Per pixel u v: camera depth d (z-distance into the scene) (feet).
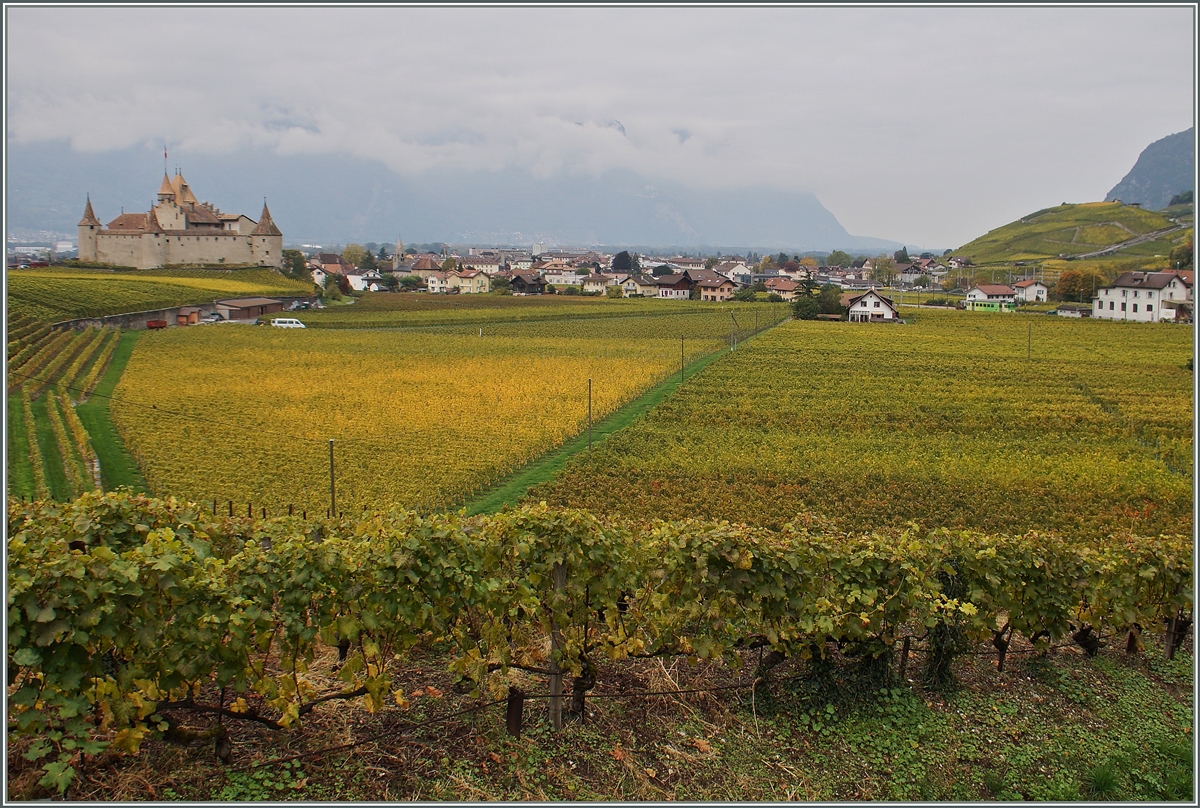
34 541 33.81
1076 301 531.91
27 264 463.42
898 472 117.80
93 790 27.81
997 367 229.45
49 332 248.52
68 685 27.09
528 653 34.96
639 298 572.10
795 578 36.29
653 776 31.04
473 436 136.77
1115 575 42.24
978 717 36.73
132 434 135.23
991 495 106.01
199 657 29.71
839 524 92.12
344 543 34.19
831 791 31.14
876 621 36.63
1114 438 147.74
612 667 38.32
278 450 126.31
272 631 31.76
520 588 33.96
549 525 34.94
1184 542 43.83
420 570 33.12
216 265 523.29
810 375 212.02
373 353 251.19
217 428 142.31
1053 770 33.09
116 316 306.35
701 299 573.74
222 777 28.99
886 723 35.53
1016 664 42.14
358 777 29.40
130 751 28.37
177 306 352.69
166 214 519.19
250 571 31.58
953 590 39.50
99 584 27.25
